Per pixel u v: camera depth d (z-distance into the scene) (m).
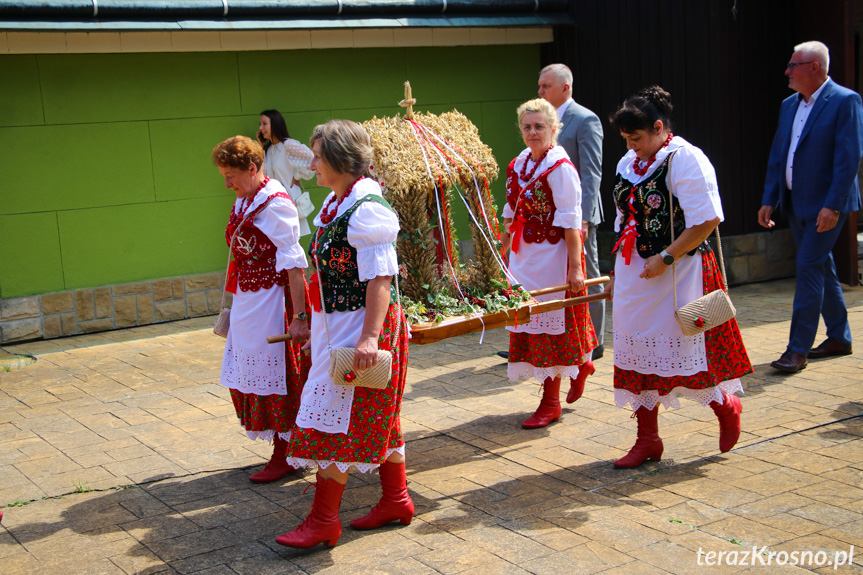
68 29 6.54
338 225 3.14
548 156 4.45
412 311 3.85
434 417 4.91
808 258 5.40
